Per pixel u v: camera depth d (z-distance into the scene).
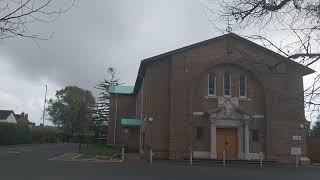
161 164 29.50
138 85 46.97
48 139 83.31
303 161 36.19
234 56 36.72
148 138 36.12
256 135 37.16
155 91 36.91
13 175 19.33
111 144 53.38
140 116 45.34
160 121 36.50
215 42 37.28
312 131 40.66
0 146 54.31
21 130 65.44
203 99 36.97
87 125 72.88
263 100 37.38
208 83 37.34
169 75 37.19
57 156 35.31
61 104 106.00
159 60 37.31
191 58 37.03
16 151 42.25
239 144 36.62
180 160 34.78
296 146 36.66
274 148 36.50
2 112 103.81
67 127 100.31
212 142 36.00
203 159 35.06
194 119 36.56
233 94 37.22
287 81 35.22
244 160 35.62
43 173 20.55
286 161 36.38
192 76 36.84
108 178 19.17
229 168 27.97
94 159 32.66
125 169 24.17
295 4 7.07
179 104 36.34
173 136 35.75
